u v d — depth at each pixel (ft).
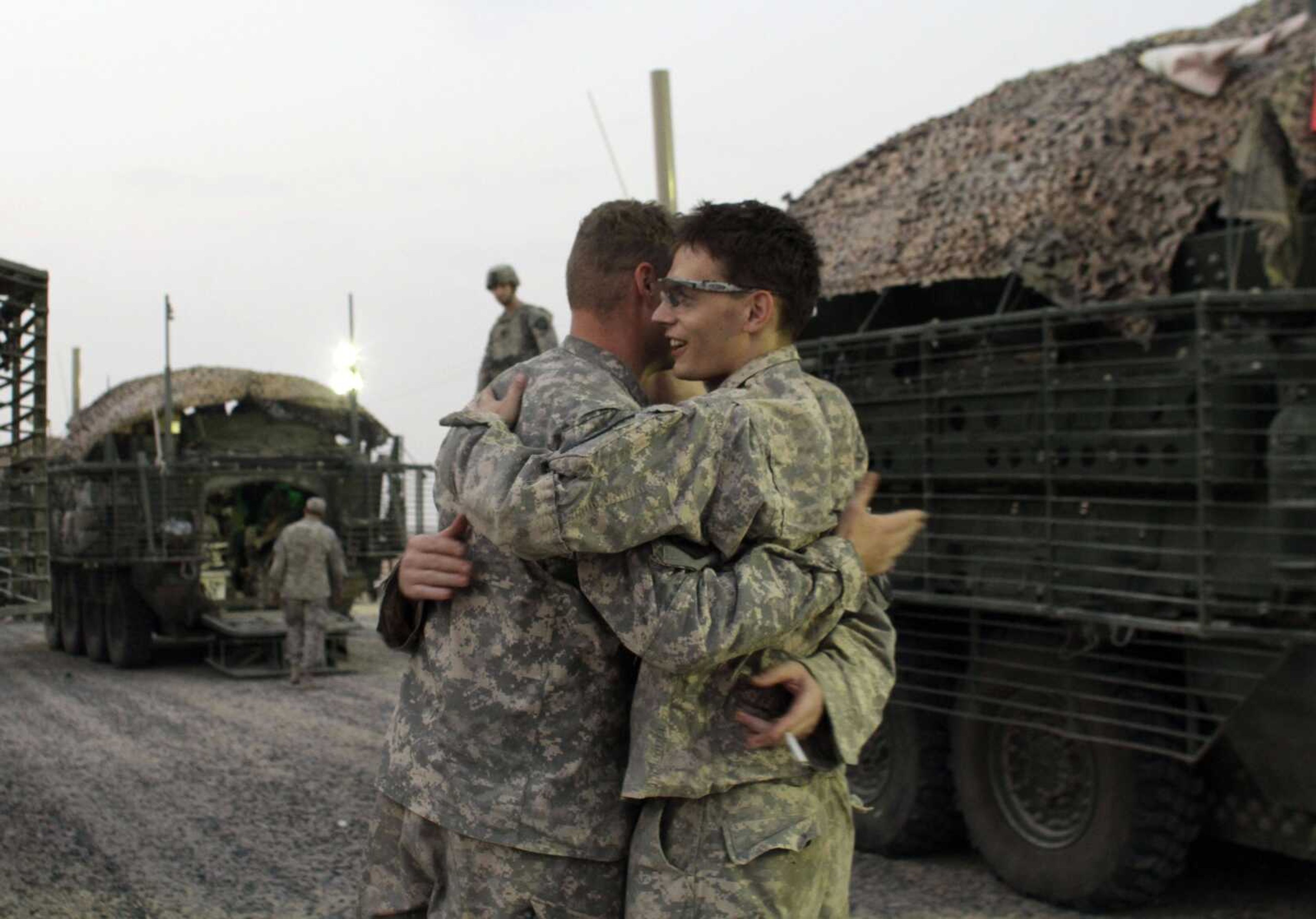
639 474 6.34
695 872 6.56
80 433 53.93
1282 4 21.13
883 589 7.63
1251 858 19.56
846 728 6.77
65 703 36.04
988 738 18.16
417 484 49.06
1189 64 19.89
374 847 7.63
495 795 6.93
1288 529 14.35
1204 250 19.51
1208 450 14.75
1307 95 18.60
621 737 7.13
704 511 6.57
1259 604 14.43
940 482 18.72
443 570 7.11
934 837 19.57
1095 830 16.55
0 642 58.34
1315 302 14.52
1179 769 16.15
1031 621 17.61
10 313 23.11
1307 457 14.32
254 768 26.32
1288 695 14.70
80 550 44.16
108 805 23.03
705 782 6.56
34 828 21.21
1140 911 16.88
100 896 17.58
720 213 7.16
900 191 23.89
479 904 6.96
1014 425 17.40
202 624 46.29
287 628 40.04
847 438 7.32
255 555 49.39
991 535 17.87
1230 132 19.08
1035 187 20.83
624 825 7.04
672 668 6.35
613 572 6.54
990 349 17.85
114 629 46.21
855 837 20.42
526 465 6.51
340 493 47.60
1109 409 16.08
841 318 24.73
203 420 52.65
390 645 7.63
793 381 7.14
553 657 6.99
